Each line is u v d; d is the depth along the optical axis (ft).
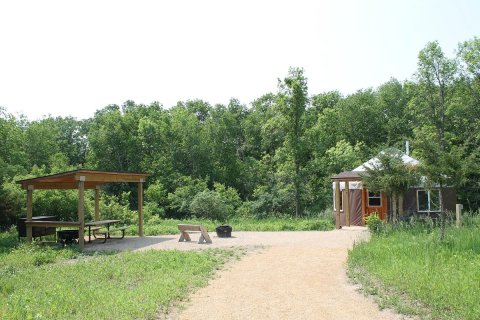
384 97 150.10
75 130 187.42
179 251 45.91
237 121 169.37
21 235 56.54
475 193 103.86
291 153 110.42
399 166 57.36
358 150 126.00
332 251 45.93
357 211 75.05
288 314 23.21
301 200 110.42
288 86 107.76
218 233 61.26
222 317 22.85
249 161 147.33
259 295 27.37
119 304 24.02
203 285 30.07
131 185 140.05
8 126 126.82
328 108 150.20
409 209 69.51
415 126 132.77
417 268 29.89
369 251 37.58
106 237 62.13
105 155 146.61
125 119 152.05
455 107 117.70
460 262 31.63
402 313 22.53
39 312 22.33
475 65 117.39
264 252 45.85
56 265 40.09
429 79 121.90
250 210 106.01
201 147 144.66
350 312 23.22
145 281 30.91
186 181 132.16
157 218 89.25
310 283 30.66
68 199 77.51
